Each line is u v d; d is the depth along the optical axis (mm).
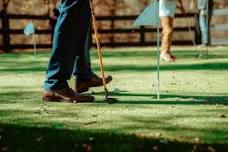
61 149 2346
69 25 3859
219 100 3945
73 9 3838
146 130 2781
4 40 14680
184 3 17672
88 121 3059
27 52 13539
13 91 4645
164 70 6812
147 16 4191
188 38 17281
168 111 3426
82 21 3959
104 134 2648
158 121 3053
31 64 8477
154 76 5977
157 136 2602
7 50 14719
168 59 8461
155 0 4211
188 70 6719
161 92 4477
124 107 3611
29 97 4207
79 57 4414
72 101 3871
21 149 2348
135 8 18547
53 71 3904
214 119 3119
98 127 2869
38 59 9945
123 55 10859
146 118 3154
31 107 3643
